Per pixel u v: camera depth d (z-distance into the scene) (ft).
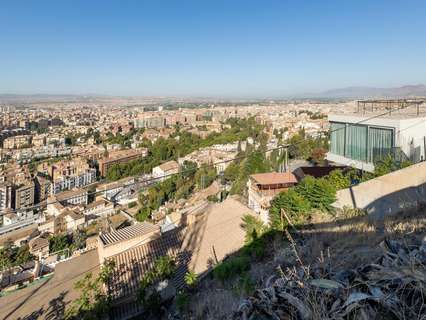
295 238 23.79
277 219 28.09
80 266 37.99
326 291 8.50
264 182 44.65
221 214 41.73
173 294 27.27
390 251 11.35
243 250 27.37
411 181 31.32
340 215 27.02
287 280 9.61
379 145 39.42
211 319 15.96
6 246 122.52
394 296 7.76
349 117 43.68
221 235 35.01
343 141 45.32
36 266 74.84
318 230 23.90
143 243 37.01
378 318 7.44
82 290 28.96
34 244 117.80
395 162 35.53
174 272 29.94
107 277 29.71
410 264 8.82
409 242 12.39
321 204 28.81
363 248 15.88
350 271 9.89
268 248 25.94
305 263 16.63
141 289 27.07
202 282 26.63
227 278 23.47
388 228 18.75
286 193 30.40
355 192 31.12
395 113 42.32
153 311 25.67
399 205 26.02
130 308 27.30
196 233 38.22
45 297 31.09
